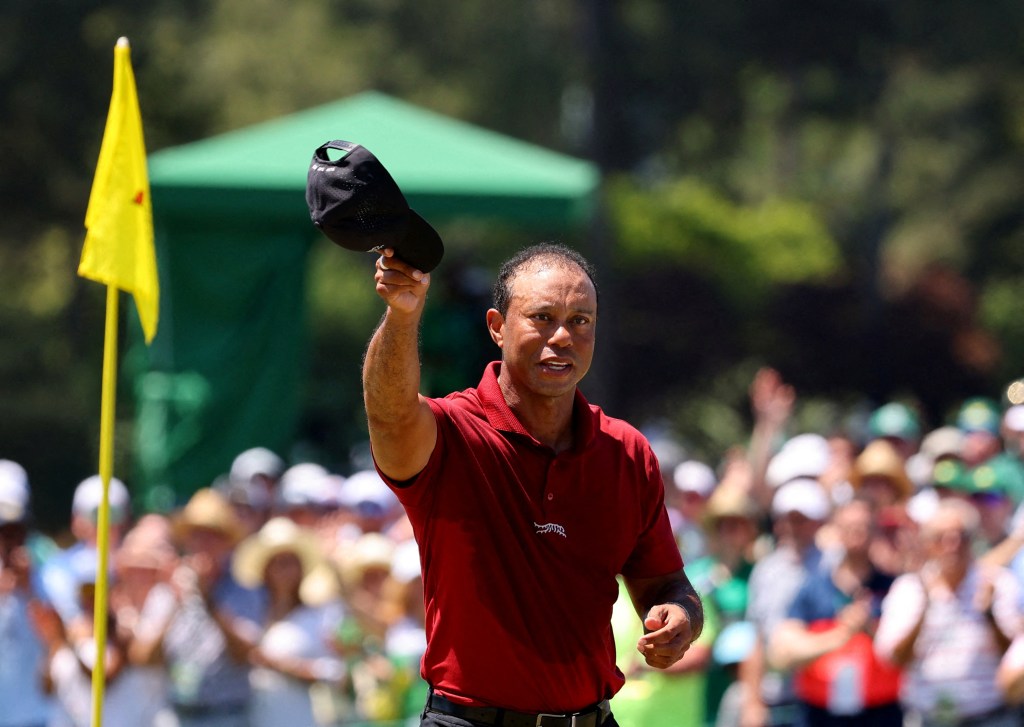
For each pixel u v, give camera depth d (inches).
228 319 1620.3
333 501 1441.9
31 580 1080.2
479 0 4426.7
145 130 3846.0
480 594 552.7
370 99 1700.3
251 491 1347.2
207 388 1608.0
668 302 4306.1
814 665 1065.5
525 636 554.9
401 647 1164.5
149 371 1647.4
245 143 1608.0
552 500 559.2
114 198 756.6
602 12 4047.7
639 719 1052.5
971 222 5078.7
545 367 553.0
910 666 1064.8
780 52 4160.9
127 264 753.6
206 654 1081.4
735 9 4097.0
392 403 526.3
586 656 564.1
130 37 3937.0
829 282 4503.0
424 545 563.2
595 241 3969.0
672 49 4109.3
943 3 4227.4
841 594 1079.0
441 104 4303.6
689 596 595.5
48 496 3754.9
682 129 4471.0
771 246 4517.7
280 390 1638.8
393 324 516.1
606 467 571.8
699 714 1088.2
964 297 4626.0
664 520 600.4
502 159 1604.3
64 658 1074.1
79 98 3868.1
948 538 1065.5
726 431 4148.6
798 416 4188.0
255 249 1619.1
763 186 5137.8
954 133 4948.3
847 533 1094.4
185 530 1115.3
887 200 4923.7
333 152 617.6
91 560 1118.4
